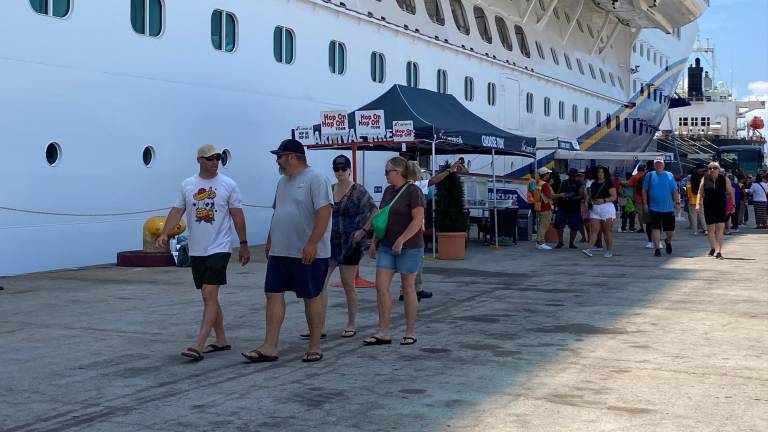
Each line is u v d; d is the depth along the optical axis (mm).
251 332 7906
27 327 8109
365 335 7711
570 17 34906
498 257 15328
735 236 20875
